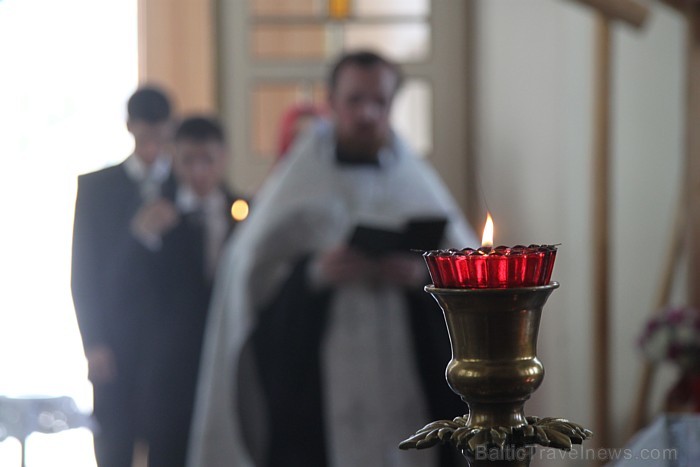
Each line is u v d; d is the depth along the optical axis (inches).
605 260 236.4
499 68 346.0
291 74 374.6
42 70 463.5
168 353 256.7
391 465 202.8
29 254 473.7
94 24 460.4
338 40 375.6
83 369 433.1
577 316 283.7
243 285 216.1
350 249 201.3
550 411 306.8
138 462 334.6
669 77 236.5
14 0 458.0
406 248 196.5
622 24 232.1
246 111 375.2
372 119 212.8
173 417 254.7
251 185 374.0
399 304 207.0
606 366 236.4
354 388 204.7
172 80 374.3
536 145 315.6
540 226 314.5
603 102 236.4
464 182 377.7
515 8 329.1
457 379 42.1
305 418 205.9
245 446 220.2
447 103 377.1
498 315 41.5
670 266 224.7
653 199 246.1
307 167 219.8
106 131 468.8
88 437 383.9
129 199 272.7
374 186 218.1
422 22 376.2
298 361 207.6
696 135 207.2
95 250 271.0
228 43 374.9
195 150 265.1
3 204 472.7
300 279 207.9
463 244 218.1
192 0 373.1
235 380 218.4
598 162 236.7
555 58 297.0
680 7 208.2
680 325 190.4
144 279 261.0
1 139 468.1
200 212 264.5
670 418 83.0
